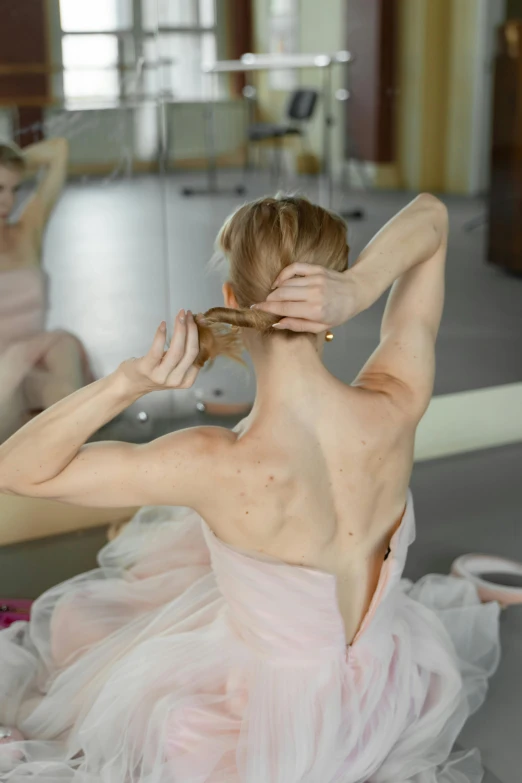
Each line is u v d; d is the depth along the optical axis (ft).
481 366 8.72
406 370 3.71
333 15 13.87
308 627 3.48
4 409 6.92
